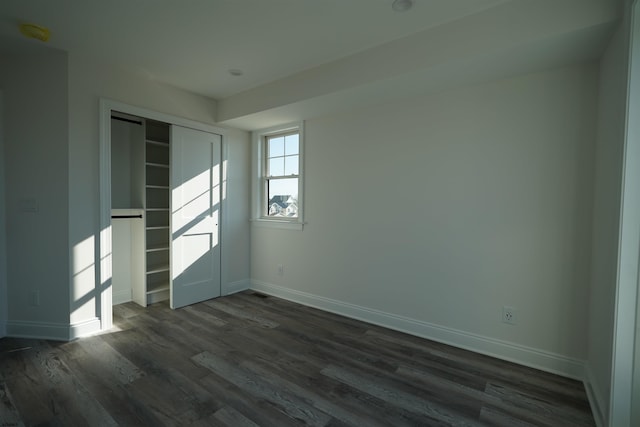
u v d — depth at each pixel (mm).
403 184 2936
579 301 2186
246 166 4242
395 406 1887
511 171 2412
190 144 3590
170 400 1915
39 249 2721
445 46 2180
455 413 1832
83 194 2754
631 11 1519
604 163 1892
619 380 1575
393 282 3020
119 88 2955
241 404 1887
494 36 1999
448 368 2320
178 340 2738
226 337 2812
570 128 2195
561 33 1801
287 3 1977
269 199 4234
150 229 3904
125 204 3680
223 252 3990
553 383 2141
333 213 3441
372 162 3131
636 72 1521
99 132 2820
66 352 2494
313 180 3604
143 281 3592
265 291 4141
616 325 1582
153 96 3211
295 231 3793
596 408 1806
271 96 3225
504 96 2428
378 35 2346
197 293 3738
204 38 2412
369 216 3168
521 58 2092
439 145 2725
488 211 2512
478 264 2566
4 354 2449
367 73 2551
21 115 2697
